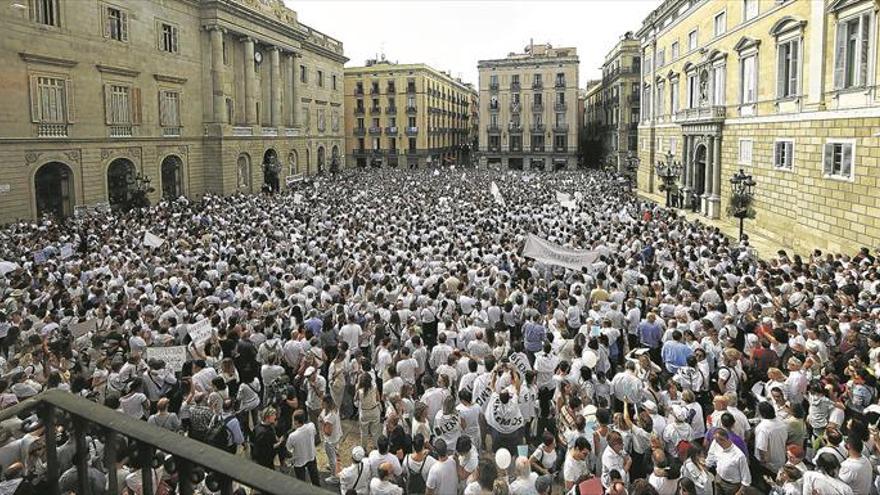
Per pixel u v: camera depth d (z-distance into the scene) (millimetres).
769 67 35250
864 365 11422
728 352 11906
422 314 16188
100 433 3238
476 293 17281
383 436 9539
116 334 13281
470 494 8375
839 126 27797
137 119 44938
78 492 2941
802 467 8500
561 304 16125
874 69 25266
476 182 59625
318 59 76562
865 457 8516
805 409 10922
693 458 8734
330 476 11500
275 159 63625
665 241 24609
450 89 117938
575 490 8297
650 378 11094
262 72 62750
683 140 49906
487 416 11031
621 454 8914
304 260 21250
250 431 12453
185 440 2482
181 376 12492
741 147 39469
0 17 34250
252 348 13641
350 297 17250
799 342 12820
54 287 17828
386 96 102375
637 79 86312
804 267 20516
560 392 11219
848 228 27312
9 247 26266
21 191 35969
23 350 12695
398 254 21891
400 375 12875
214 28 52344
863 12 25844
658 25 58719
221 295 17297
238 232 27422
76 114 39469
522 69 104312
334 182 61531
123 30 43469
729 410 10062
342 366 13000
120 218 35562
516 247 23297
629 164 74000
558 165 104250
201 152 53219
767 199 35812
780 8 33500
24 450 4098
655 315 14766
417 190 50938
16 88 35406
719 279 18078
